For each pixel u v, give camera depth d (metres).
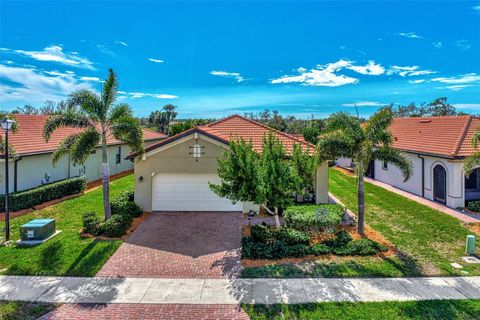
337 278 10.41
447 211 18.27
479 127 16.81
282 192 12.92
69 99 14.66
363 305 8.84
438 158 20.27
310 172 14.65
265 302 9.05
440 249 12.77
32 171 20.64
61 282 10.22
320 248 12.26
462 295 9.35
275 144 14.35
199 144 17.50
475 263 11.50
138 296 9.40
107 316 8.44
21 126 23.45
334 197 21.91
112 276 10.62
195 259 11.88
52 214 17.31
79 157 14.50
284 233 12.98
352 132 13.80
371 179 29.41
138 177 17.61
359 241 12.76
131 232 14.59
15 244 13.02
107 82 15.03
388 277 10.46
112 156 30.34
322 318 8.30
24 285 10.01
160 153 17.53
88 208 18.44
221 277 10.52
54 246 12.80
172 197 17.89
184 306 8.89
